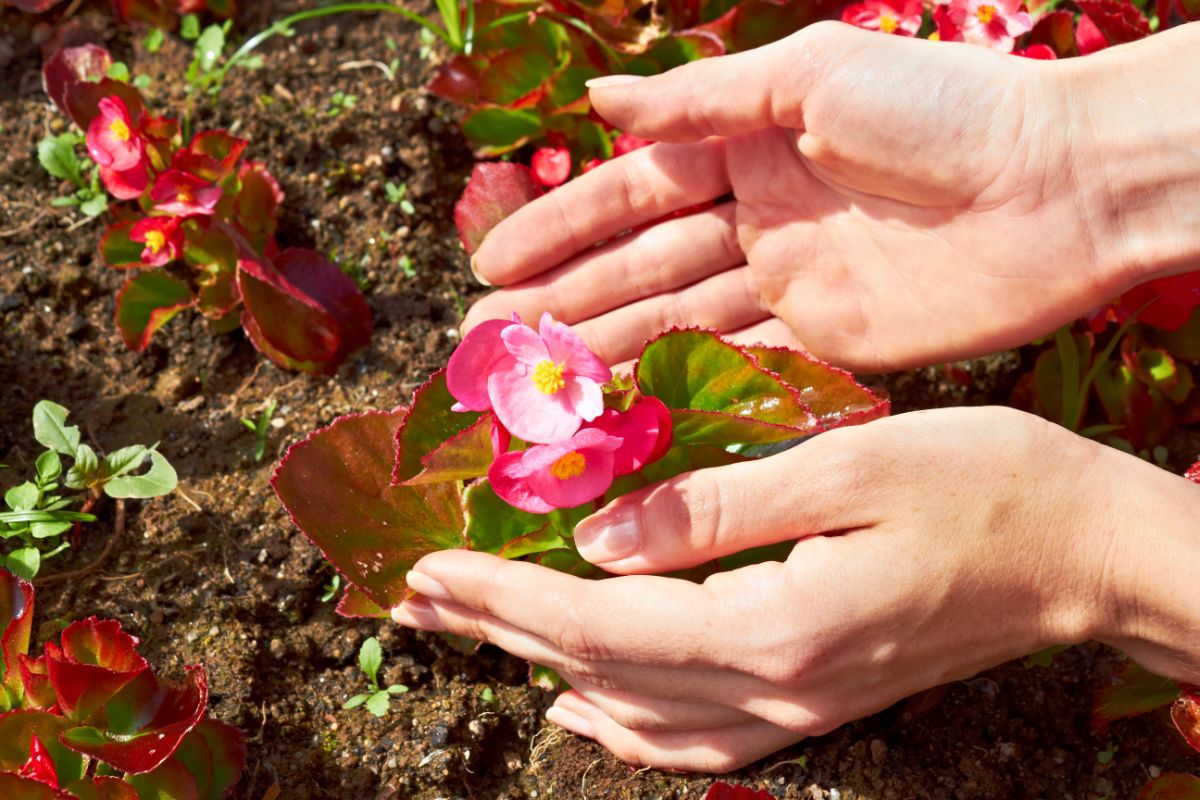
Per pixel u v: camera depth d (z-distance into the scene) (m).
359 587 0.68
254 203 0.77
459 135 0.81
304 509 0.69
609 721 0.69
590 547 0.66
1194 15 0.74
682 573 0.68
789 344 0.75
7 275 0.77
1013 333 0.72
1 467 0.73
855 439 0.66
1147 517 0.65
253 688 0.70
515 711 0.71
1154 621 0.65
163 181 0.75
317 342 0.75
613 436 0.64
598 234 0.74
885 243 0.72
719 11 0.80
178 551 0.72
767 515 0.65
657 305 0.74
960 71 0.68
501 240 0.74
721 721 0.67
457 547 0.70
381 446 0.70
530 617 0.66
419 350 0.77
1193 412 0.75
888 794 0.69
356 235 0.79
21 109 0.80
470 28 0.78
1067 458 0.66
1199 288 0.72
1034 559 0.65
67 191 0.79
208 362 0.77
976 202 0.70
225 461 0.74
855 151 0.70
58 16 0.82
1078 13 0.81
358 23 0.82
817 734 0.67
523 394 0.65
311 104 0.80
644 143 0.77
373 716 0.71
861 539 0.65
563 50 0.79
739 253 0.74
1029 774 0.70
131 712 0.67
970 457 0.66
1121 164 0.68
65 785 0.66
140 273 0.76
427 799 0.69
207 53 0.80
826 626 0.65
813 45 0.69
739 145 0.72
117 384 0.76
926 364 0.73
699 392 0.68
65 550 0.72
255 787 0.69
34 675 0.67
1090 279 0.70
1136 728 0.71
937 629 0.65
